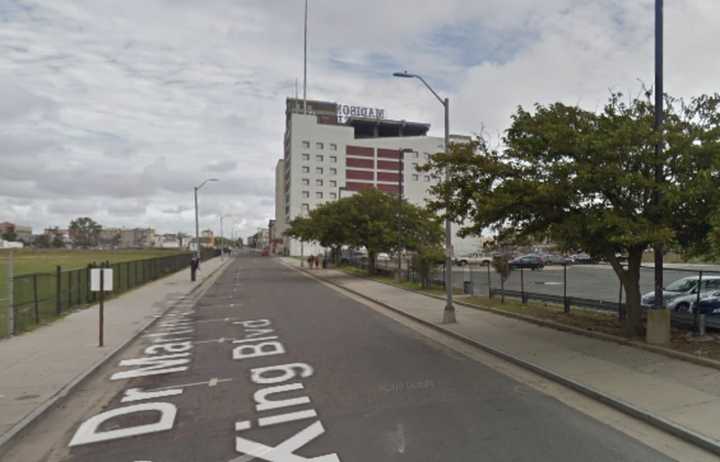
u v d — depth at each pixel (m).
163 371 8.41
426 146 114.25
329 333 11.97
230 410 6.25
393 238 29.95
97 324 13.12
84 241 154.50
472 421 5.71
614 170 8.20
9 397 6.55
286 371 8.22
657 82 8.77
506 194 9.26
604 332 10.33
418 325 13.19
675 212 8.43
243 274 39.78
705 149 8.06
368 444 5.07
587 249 9.55
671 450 4.87
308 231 41.62
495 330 11.52
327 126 106.94
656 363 7.84
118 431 5.58
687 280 12.83
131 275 26.33
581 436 5.24
